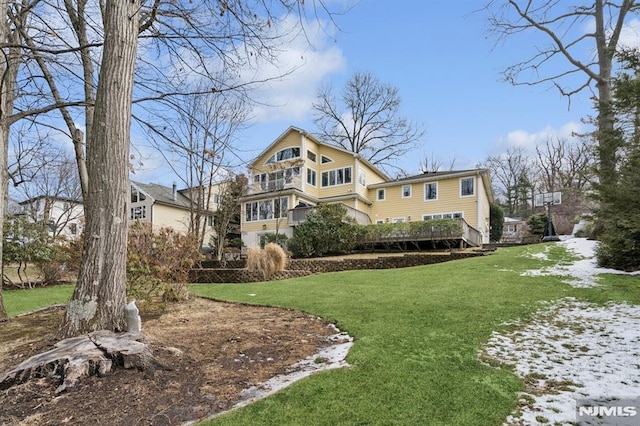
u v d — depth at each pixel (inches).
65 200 880.3
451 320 195.2
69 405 101.4
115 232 146.2
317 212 751.7
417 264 518.0
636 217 281.7
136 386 113.1
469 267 391.5
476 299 245.6
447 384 114.0
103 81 149.6
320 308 237.0
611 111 309.3
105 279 143.0
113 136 147.9
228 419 93.0
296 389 110.3
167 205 1069.8
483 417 94.0
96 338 131.5
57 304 285.6
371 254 697.0
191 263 284.0
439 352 145.0
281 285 366.9
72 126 319.9
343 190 956.6
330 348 158.1
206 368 131.7
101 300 141.7
